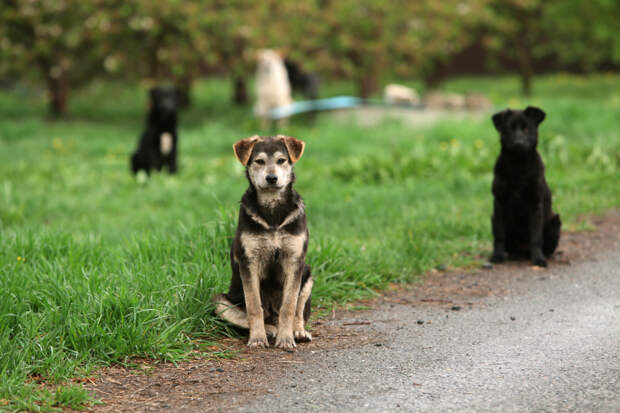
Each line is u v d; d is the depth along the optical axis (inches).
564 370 171.5
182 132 888.3
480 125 713.0
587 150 527.8
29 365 172.7
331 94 1214.3
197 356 190.5
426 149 543.2
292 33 992.9
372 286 265.9
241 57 995.9
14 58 990.4
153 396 163.3
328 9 1018.1
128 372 178.2
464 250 318.7
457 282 272.7
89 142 797.2
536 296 248.1
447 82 1371.8
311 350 197.2
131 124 1019.3
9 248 265.3
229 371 179.9
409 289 265.7
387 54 1061.1
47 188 506.3
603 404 149.6
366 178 493.0
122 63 975.6
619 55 1107.3
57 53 1003.3
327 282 255.8
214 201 414.6
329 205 392.2
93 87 1218.0
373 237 324.5
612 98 964.6
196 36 933.8
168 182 501.4
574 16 1124.5
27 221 366.6
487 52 1355.8
